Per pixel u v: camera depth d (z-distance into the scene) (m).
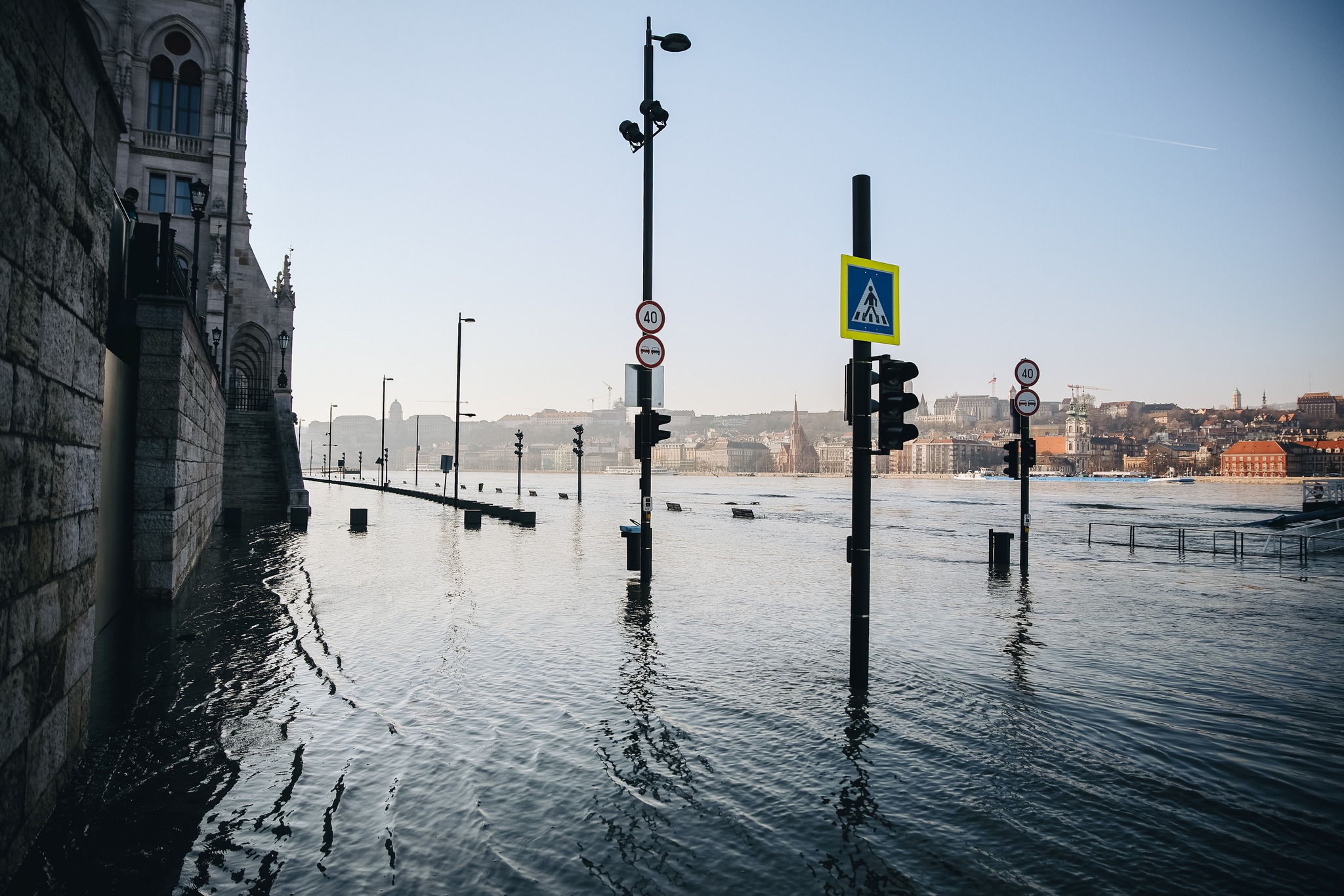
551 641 10.61
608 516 43.44
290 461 36.09
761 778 6.02
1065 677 9.10
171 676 8.52
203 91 39.94
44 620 4.94
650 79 14.91
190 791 5.57
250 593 14.06
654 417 14.80
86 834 4.89
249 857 4.65
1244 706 8.01
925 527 40.28
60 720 5.36
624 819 5.29
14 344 4.30
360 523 28.69
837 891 4.40
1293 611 14.10
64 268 5.27
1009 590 16.34
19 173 4.36
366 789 5.68
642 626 11.79
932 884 4.50
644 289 14.83
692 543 27.86
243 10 40.50
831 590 15.94
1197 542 31.14
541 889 4.37
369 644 10.23
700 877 4.53
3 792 4.19
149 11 38.56
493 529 30.97
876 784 5.93
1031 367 18.17
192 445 15.98
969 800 5.66
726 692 8.30
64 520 5.37
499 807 5.43
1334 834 5.18
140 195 38.75
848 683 8.68
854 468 8.43
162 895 4.23
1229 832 5.21
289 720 7.16
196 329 16.09
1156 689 8.64
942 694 8.31
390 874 4.50
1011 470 18.20
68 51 5.29
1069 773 6.20
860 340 8.27
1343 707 8.00
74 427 5.60
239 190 41.03
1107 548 27.73
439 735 6.84
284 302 43.06
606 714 7.50
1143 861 4.81
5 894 4.18
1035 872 4.66
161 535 12.83
